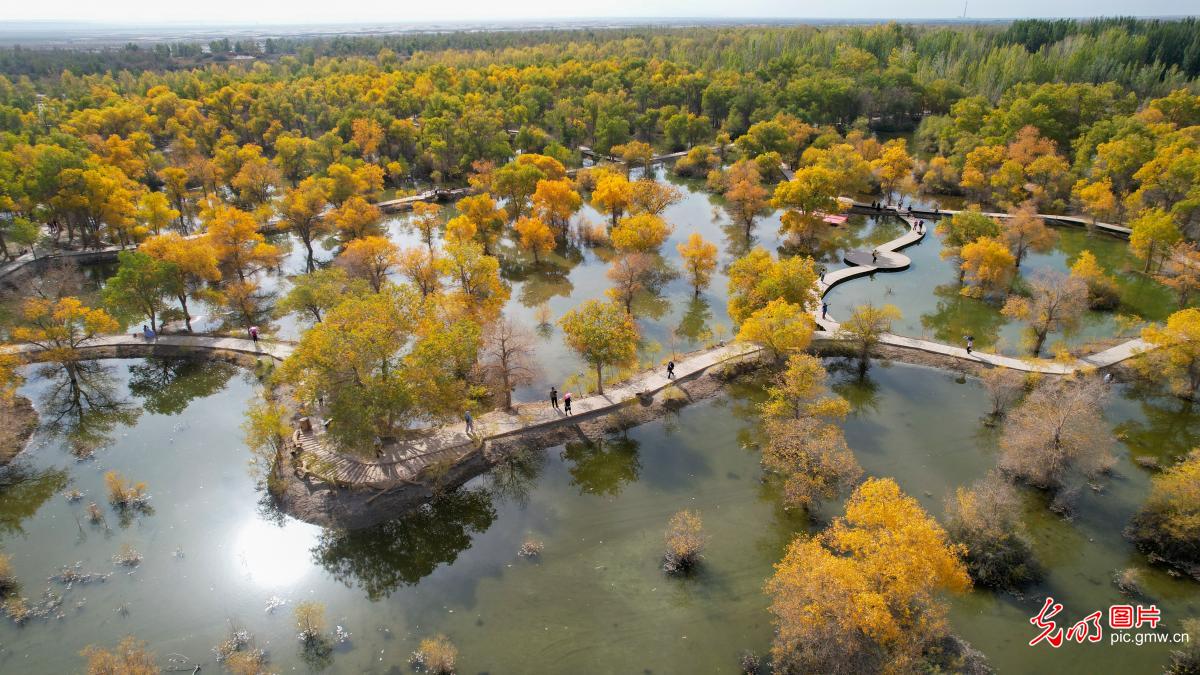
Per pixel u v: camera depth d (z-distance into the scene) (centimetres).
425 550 4094
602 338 5175
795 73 17862
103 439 5194
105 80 18250
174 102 14550
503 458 4847
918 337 6588
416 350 4700
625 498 4509
